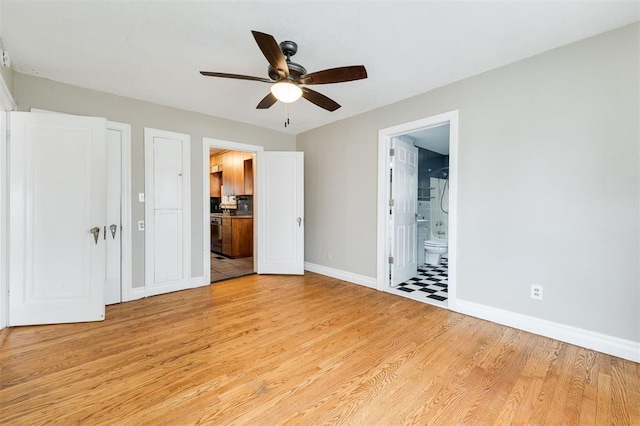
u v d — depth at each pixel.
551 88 2.22
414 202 4.12
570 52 2.14
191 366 1.84
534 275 2.32
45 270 2.48
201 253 3.71
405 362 1.90
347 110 3.61
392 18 1.85
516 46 2.18
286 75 2.02
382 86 2.89
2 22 1.88
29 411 1.42
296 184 4.27
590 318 2.07
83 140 2.58
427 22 1.90
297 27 1.95
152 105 3.30
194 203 3.65
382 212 3.50
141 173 3.23
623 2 1.70
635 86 1.89
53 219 2.50
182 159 3.53
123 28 1.96
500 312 2.50
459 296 2.77
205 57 2.35
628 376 1.73
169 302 3.08
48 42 2.12
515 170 2.40
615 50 1.96
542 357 1.96
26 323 2.44
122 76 2.67
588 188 2.07
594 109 2.04
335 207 4.10
